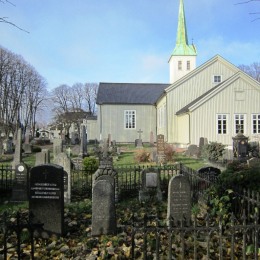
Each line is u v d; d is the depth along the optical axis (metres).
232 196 7.57
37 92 72.75
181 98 38.16
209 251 5.85
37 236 7.45
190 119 32.09
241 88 32.56
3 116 60.66
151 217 8.98
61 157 11.38
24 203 11.34
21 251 6.57
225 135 32.38
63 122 76.50
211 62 38.25
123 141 46.31
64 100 95.81
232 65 38.19
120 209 10.15
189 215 8.19
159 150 22.94
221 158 23.42
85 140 27.06
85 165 14.96
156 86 50.25
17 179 11.84
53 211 7.50
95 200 7.46
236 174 7.85
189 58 49.62
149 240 6.73
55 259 6.23
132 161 23.33
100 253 6.33
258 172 7.82
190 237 6.91
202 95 36.16
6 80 61.38
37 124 87.69
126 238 7.09
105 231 7.46
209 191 8.83
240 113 32.56
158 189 11.62
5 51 61.31
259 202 6.23
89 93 99.62
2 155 28.42
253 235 6.02
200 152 26.00
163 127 40.62
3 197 12.30
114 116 46.31
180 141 36.53
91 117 62.41
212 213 7.81
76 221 8.62
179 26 50.03
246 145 22.95
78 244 6.95
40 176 7.55
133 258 5.67
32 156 28.00
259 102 32.75
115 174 10.98
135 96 47.72
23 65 68.75
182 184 8.20
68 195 11.26
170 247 5.52
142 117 46.66
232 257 5.43
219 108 32.38
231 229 5.48
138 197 11.98
